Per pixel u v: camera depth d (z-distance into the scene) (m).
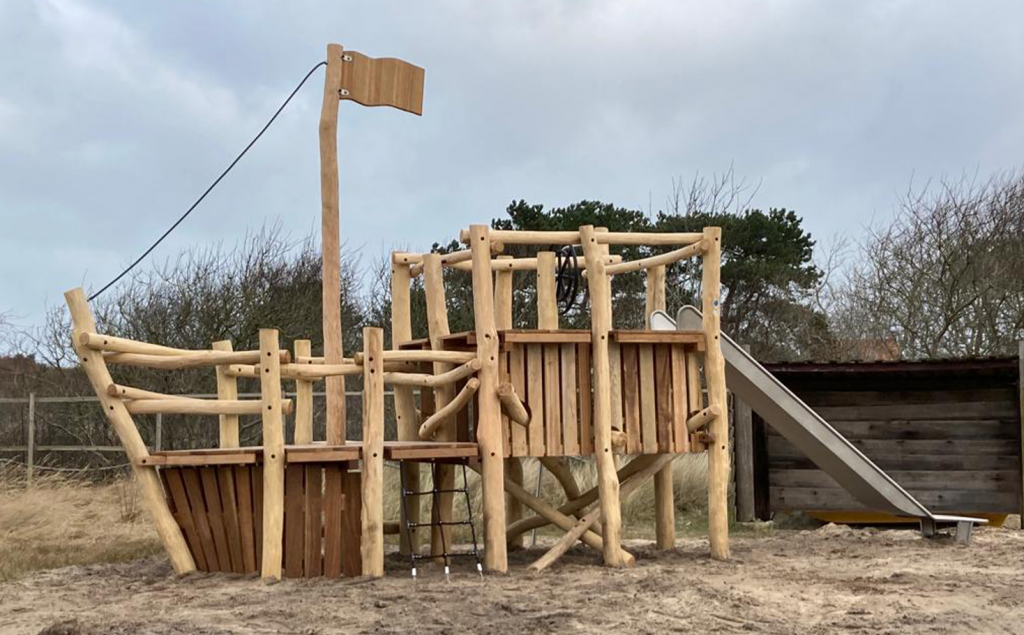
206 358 8.37
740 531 12.47
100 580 8.59
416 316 23.88
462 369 8.66
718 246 9.34
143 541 11.27
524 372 8.83
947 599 7.21
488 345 8.50
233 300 19.98
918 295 22.23
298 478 8.34
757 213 28.14
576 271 9.59
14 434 18.66
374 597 7.41
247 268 20.64
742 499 13.10
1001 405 12.32
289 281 21.02
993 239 21.88
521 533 10.04
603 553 8.94
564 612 6.78
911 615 6.66
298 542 8.34
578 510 9.87
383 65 9.66
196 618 6.77
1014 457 12.22
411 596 7.41
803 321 26.34
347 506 8.47
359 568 8.45
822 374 12.76
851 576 8.26
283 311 20.31
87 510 13.84
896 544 10.38
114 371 18.77
